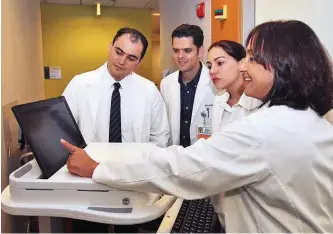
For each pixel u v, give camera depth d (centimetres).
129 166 77
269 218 71
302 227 69
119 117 157
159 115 170
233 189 74
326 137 70
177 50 183
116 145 119
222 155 68
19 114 81
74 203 81
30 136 82
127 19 463
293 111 70
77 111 155
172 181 72
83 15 451
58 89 452
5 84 137
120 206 81
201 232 82
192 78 193
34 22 249
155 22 566
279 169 66
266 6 155
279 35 70
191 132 192
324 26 136
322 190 69
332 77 73
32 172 88
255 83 74
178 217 89
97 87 156
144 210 80
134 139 160
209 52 153
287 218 69
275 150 66
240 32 171
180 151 73
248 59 75
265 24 74
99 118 155
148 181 74
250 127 68
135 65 153
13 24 164
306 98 71
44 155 86
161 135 171
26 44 205
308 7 140
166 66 350
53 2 434
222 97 162
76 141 112
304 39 70
